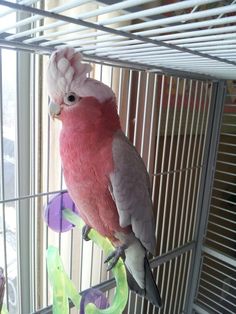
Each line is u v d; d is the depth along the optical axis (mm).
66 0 571
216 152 993
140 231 490
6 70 724
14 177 799
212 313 1064
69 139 445
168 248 1056
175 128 1000
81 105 427
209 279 1225
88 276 859
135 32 425
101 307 521
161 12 323
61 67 408
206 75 861
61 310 504
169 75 778
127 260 557
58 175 761
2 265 805
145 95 829
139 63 670
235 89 1132
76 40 478
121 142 458
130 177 453
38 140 753
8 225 811
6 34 454
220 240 1270
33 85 725
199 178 1027
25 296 862
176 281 1122
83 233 576
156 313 1095
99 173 448
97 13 340
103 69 749
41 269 832
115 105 466
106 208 472
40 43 496
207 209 1035
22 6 317
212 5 478
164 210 989
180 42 447
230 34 385
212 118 968
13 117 766
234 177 1231
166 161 1018
